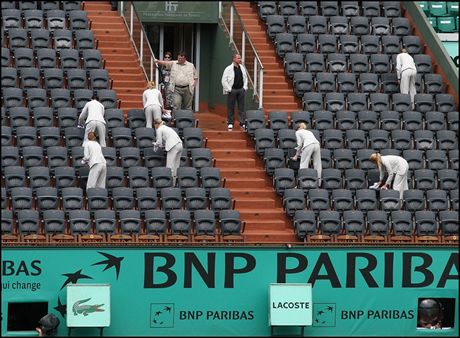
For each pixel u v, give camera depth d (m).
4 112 99.81
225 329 90.25
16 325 89.31
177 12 114.31
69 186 95.19
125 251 89.00
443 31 119.12
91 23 111.38
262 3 115.06
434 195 99.81
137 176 96.44
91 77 104.75
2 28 107.75
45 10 110.94
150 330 89.25
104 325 87.81
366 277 91.81
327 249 91.31
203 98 116.12
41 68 104.81
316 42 112.31
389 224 96.88
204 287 90.00
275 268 90.75
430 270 92.56
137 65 108.75
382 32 114.31
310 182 98.81
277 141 102.75
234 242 91.25
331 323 91.31
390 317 92.06
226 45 112.62
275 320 89.75
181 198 95.69
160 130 97.81
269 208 98.19
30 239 90.44
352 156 101.88
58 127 99.81
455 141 105.06
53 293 88.06
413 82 108.88
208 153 99.81
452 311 93.12
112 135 99.69
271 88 109.25
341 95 106.81
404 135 104.25
